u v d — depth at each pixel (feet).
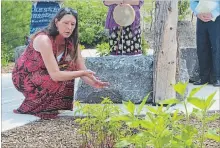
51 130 14.44
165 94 17.57
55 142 13.29
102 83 15.92
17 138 13.67
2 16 29.48
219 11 20.13
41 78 15.90
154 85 17.74
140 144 8.18
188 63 22.06
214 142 13.00
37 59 15.88
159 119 8.11
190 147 8.23
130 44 20.42
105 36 34.91
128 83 18.07
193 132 8.25
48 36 15.74
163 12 17.39
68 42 16.05
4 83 21.33
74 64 16.43
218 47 20.79
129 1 19.98
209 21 20.56
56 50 15.93
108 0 20.06
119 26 20.25
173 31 17.52
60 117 15.99
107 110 12.04
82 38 34.45
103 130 12.14
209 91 20.21
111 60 18.26
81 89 18.17
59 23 15.49
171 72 17.58
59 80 15.56
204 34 20.98
